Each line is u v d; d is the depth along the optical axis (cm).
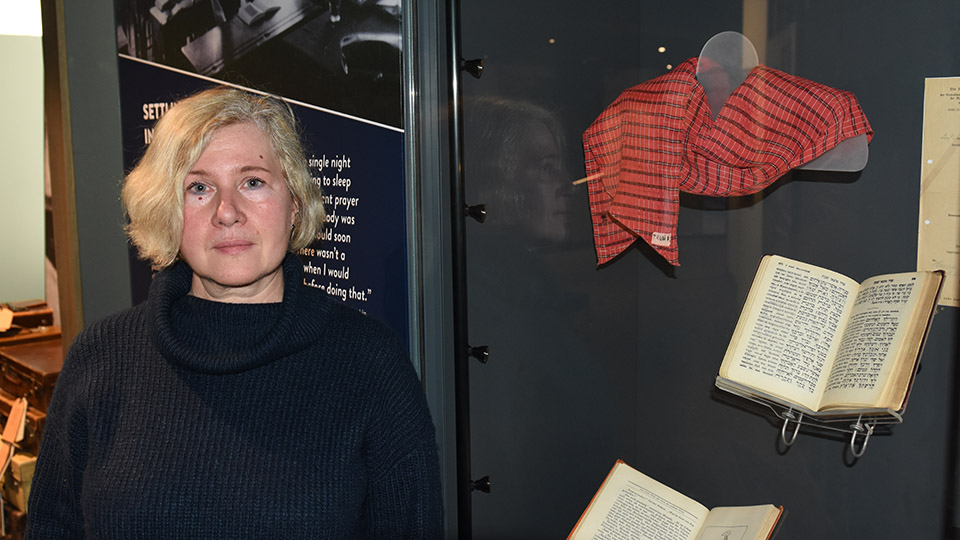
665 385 160
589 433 167
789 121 127
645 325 160
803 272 123
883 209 130
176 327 100
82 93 204
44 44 211
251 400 96
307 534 93
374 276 158
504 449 163
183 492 92
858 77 128
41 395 221
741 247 146
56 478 100
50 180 219
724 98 133
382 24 148
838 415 115
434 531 103
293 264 104
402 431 101
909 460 134
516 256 158
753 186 133
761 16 133
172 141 95
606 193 147
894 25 123
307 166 106
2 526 230
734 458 154
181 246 98
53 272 244
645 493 143
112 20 196
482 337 157
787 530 150
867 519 140
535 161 153
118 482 92
